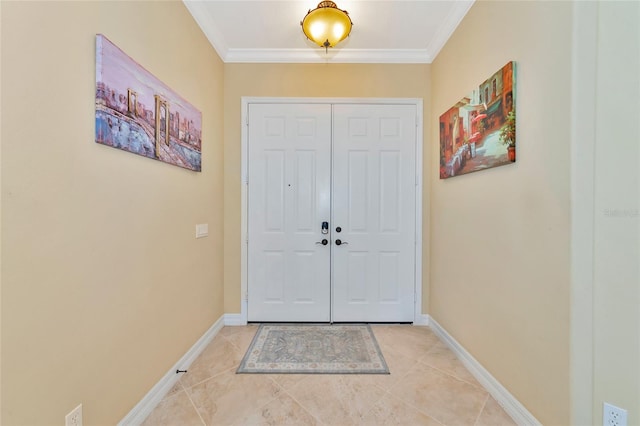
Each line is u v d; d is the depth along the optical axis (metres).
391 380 1.81
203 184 2.20
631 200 1.06
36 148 0.92
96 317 1.17
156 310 1.58
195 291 2.06
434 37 2.38
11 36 0.85
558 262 1.22
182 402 1.60
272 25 2.23
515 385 1.48
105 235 1.21
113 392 1.27
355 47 2.52
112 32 1.23
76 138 1.06
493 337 1.67
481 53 1.78
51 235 0.98
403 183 2.67
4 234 0.84
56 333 1.00
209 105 2.30
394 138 2.65
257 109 2.65
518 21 1.44
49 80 0.96
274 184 2.67
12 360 0.87
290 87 2.62
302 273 2.68
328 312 2.68
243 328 2.58
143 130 1.42
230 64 2.61
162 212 1.64
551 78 1.24
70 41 1.03
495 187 1.65
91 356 1.15
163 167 1.64
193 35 2.01
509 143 1.48
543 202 1.29
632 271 1.06
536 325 1.34
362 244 2.68
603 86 1.10
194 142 2.01
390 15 2.10
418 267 2.67
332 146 2.66
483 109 1.73
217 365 1.97
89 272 1.14
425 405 1.58
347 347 2.23
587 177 1.12
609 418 1.11
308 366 1.96
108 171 1.22
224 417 1.50
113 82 1.21
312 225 2.68
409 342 2.32
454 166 2.12
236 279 2.66
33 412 0.93
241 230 2.66
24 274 0.90
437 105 2.48
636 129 1.04
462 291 2.04
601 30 1.10
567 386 1.18
